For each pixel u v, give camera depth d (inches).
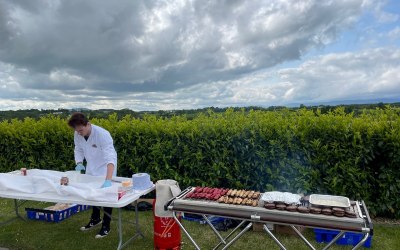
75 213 211.6
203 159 212.5
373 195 193.2
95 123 242.2
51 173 175.2
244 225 183.6
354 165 189.6
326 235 166.9
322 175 195.6
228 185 210.8
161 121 230.8
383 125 190.7
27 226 191.2
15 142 262.2
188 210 122.0
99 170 173.5
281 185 200.2
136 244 166.2
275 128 201.6
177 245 147.0
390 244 164.4
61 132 250.7
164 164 222.5
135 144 230.1
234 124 210.4
